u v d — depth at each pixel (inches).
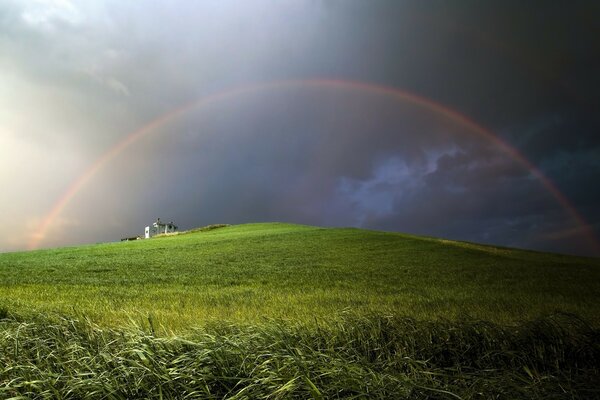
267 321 318.0
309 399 178.5
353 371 195.0
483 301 709.9
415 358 271.0
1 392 193.0
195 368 213.2
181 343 247.1
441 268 1298.0
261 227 3373.5
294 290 901.2
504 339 288.5
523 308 617.6
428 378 204.5
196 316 539.5
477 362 261.3
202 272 1261.1
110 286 1007.0
